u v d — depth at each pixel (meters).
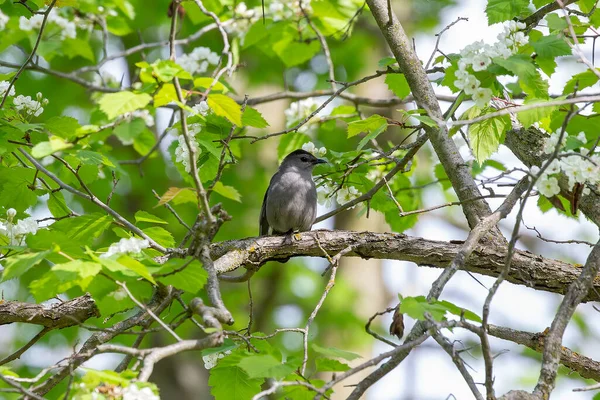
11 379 6.43
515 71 7.50
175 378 20.08
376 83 21.31
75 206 19.06
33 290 6.88
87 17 14.80
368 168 11.66
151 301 8.77
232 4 14.26
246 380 8.52
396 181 13.49
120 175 13.90
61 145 6.75
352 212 21.08
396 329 7.68
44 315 9.30
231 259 9.84
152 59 20.05
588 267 8.15
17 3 11.04
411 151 10.82
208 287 8.02
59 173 13.05
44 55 13.53
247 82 20.70
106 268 6.85
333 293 20.30
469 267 9.60
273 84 20.62
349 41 20.39
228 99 7.04
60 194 9.92
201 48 12.44
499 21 9.41
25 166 10.75
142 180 20.30
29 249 7.24
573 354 9.25
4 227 8.86
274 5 13.31
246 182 20.84
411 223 13.49
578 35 9.38
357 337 20.02
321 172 11.62
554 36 8.14
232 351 8.08
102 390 6.09
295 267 21.14
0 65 13.70
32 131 10.33
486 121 8.96
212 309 7.29
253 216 20.81
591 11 9.93
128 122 7.26
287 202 13.43
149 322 8.43
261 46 14.59
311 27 13.34
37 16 13.55
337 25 13.80
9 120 9.84
